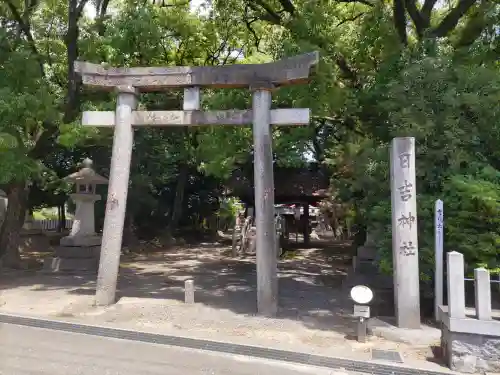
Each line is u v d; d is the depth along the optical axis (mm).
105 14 13398
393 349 6520
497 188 7203
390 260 8172
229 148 13367
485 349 5562
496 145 8375
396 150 7473
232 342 6672
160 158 20688
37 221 25562
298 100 10852
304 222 23047
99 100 13297
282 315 8422
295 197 21906
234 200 29125
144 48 11617
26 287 10992
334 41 11469
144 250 20359
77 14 13008
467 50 9906
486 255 7277
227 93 12164
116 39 10945
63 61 14336
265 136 8570
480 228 7418
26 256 17438
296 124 8695
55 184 17781
